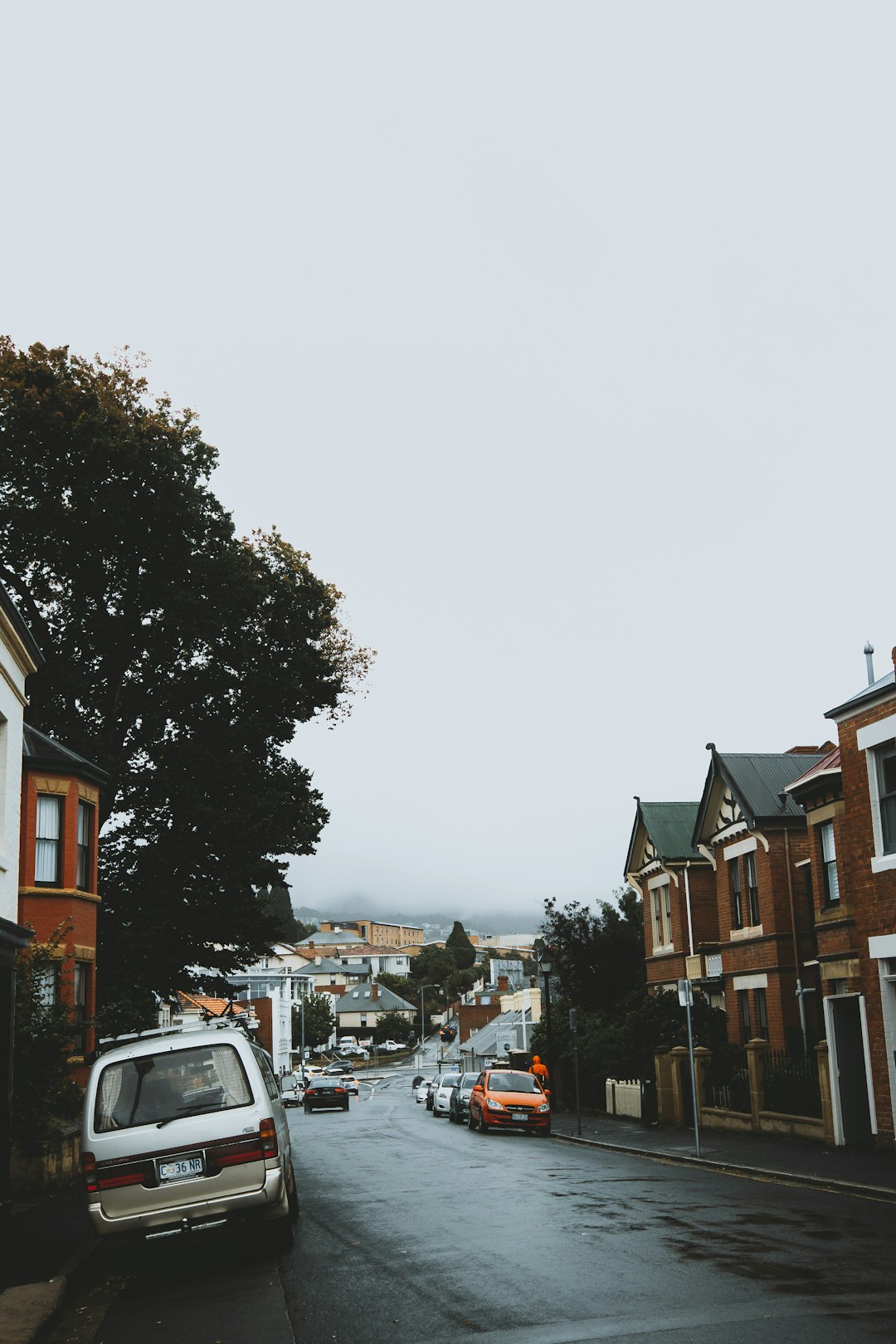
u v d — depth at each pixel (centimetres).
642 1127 2745
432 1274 996
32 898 2395
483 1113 2944
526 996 7775
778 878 2792
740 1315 805
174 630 3191
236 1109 1089
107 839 3189
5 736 1669
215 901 3153
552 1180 1711
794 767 3022
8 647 1655
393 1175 1855
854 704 1972
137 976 3066
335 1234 1241
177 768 3200
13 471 3064
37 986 2025
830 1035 2047
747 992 2931
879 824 1925
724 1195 1492
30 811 2417
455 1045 12156
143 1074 1098
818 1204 1390
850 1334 747
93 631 3250
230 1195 1068
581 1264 1009
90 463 3047
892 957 1872
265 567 3484
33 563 3212
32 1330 864
